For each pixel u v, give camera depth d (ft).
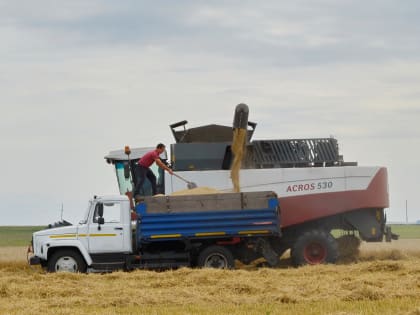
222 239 111.45
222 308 73.20
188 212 110.01
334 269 103.81
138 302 77.92
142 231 109.29
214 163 120.26
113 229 110.11
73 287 89.20
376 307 71.41
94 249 109.60
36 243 109.50
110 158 122.11
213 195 110.52
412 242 189.67
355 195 119.75
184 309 72.90
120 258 110.73
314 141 122.21
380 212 121.39
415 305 72.18
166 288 88.33
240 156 117.50
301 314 68.54
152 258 110.52
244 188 118.73
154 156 116.06
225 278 95.91
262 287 86.07
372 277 93.30
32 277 97.86
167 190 118.73
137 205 109.70
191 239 109.70
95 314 69.72
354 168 120.26
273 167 121.08
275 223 110.93
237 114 116.37
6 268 119.44
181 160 119.75
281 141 121.70
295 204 118.93
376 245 165.68
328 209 119.34
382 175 120.78
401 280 90.02
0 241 287.28
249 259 113.19
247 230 110.52
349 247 123.03
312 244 114.83
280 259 122.72
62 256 109.60
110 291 85.20
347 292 81.35
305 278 95.30
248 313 69.51
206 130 126.52
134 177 122.01
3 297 83.46
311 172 119.75
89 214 110.32
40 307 74.95
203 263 110.11
